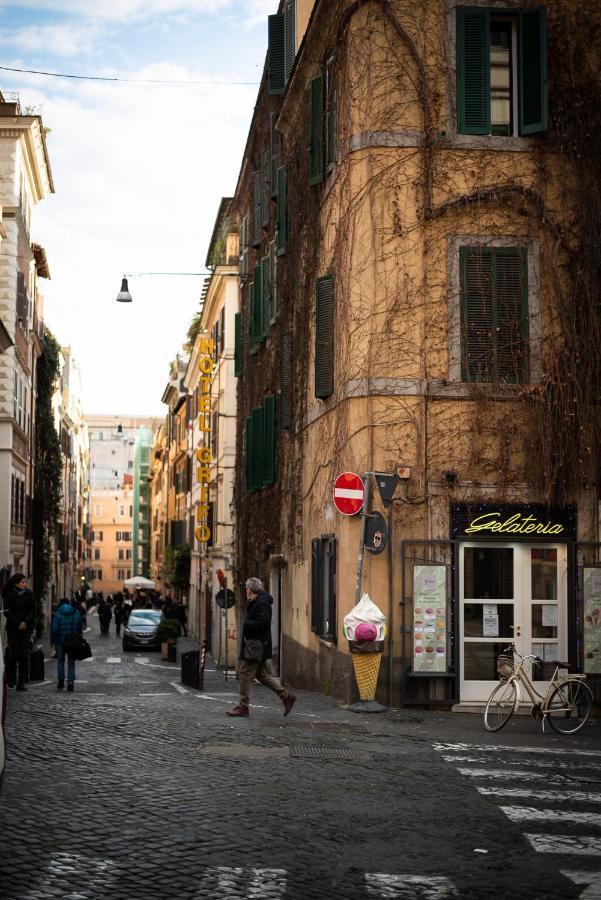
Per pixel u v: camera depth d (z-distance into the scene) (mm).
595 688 16984
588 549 17156
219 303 47594
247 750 11922
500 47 17891
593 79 17703
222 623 43312
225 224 44219
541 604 17125
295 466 23688
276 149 26516
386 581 16875
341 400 18047
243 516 32781
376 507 16906
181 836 8047
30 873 7000
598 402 17203
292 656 24359
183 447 73125
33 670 25141
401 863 7598
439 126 17406
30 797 9281
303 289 22281
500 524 17016
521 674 14852
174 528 72312
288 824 8555
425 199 17234
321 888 6922
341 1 18078
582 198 17453
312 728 13953
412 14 17453
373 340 17141
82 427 124875
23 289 43625
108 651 49844
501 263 17391
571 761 12133
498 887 7094
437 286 17312
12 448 40906
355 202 17391
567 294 17391
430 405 17141
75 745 12070
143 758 11281
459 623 16922
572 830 8688
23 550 45500
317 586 20219
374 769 11055
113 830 8164
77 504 108750
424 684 16844
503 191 17359
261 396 29016
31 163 44500
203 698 19141
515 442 17156
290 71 23359
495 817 9047
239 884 6910
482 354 17250
